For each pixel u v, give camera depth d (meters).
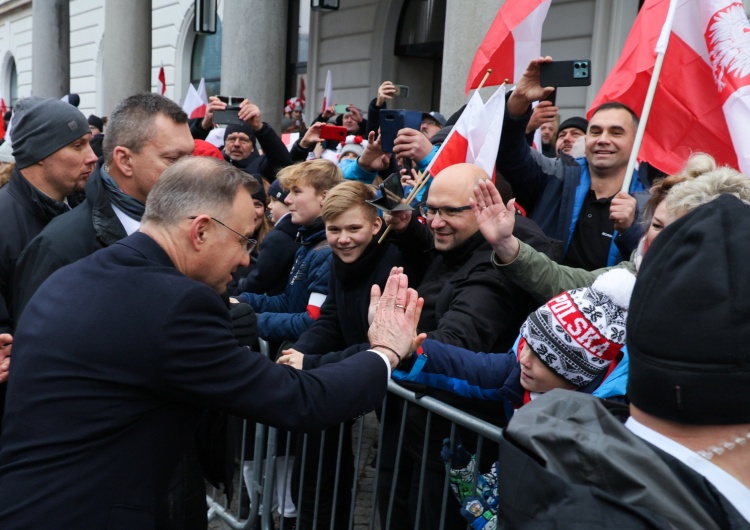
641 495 1.00
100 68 16.73
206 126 6.08
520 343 2.09
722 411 0.99
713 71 2.86
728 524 0.99
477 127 3.07
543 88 3.05
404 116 3.49
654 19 3.17
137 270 1.65
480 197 2.36
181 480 1.94
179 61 13.99
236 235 1.76
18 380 1.65
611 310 1.80
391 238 2.92
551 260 2.45
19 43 21.00
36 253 2.30
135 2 10.73
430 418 2.27
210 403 1.61
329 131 5.09
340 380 1.76
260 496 3.17
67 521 1.55
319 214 3.46
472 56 5.09
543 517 1.03
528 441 1.09
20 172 2.71
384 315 1.97
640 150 3.11
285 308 3.54
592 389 1.87
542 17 3.56
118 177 2.35
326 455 3.00
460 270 2.58
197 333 1.59
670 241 1.06
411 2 10.18
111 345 1.57
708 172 1.99
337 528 3.05
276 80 8.20
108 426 1.57
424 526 2.52
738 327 0.97
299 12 12.32
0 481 1.61
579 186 3.20
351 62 10.91
